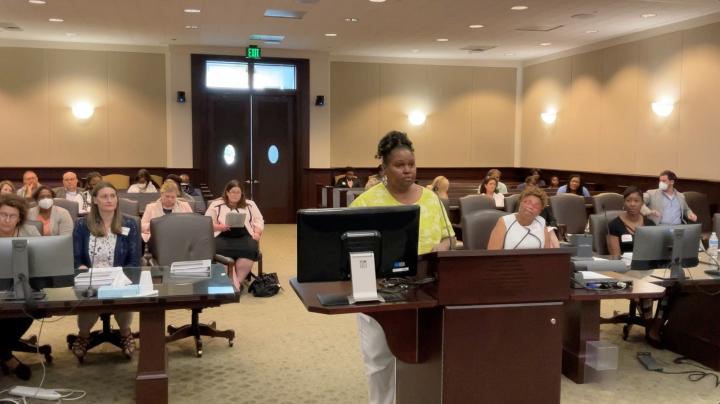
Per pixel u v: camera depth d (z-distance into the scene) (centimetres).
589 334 390
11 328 387
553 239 398
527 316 242
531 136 1312
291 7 815
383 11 834
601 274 347
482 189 841
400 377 277
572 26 938
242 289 635
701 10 816
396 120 1305
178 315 539
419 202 280
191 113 1184
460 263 234
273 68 1224
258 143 1230
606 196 732
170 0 782
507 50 1191
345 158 1289
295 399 358
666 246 375
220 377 392
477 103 1334
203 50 1176
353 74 1278
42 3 804
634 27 945
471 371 238
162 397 342
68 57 1140
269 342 463
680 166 910
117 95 1166
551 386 248
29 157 1139
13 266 290
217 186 1219
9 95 1121
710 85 851
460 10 823
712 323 418
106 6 817
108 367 410
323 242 228
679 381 394
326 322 517
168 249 474
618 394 372
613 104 1052
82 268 371
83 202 727
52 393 357
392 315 254
